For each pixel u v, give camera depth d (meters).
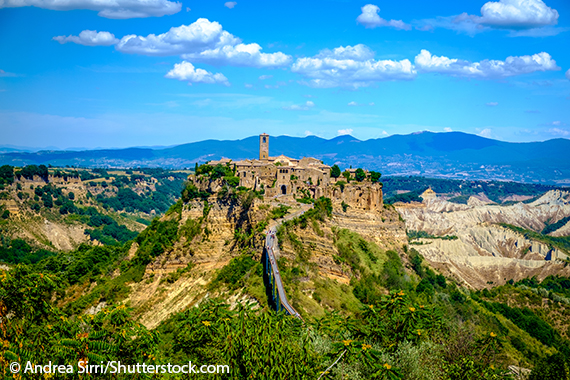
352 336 58.78
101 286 146.62
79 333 49.19
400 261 160.62
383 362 52.53
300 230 135.88
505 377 60.97
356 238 154.00
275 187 171.12
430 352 56.62
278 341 48.41
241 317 53.06
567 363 80.69
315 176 178.12
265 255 123.38
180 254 144.12
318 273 122.38
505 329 148.88
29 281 52.84
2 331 48.00
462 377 55.16
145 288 141.25
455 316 131.88
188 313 58.75
